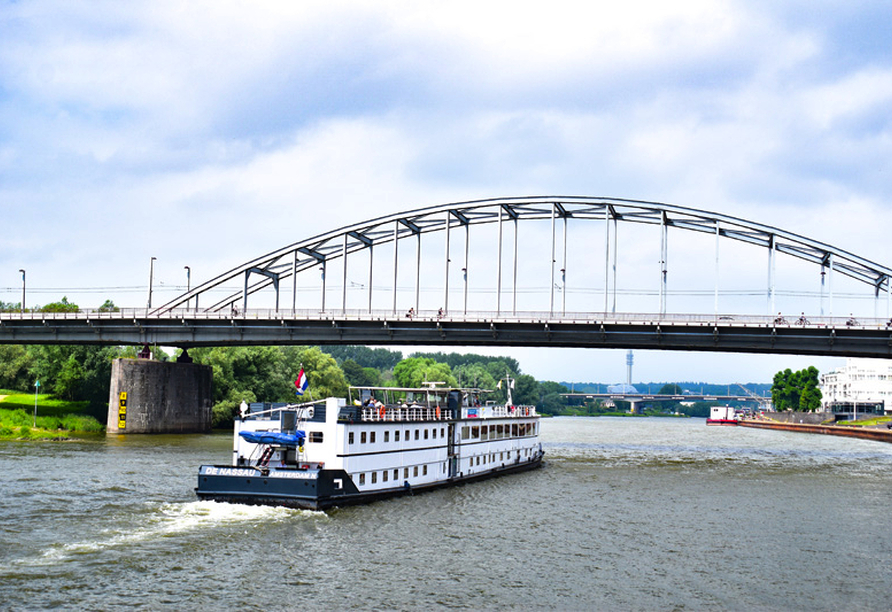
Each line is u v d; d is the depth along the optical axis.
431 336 96.25
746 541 45.06
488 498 56.19
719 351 94.44
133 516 45.78
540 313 92.12
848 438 164.12
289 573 35.72
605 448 110.81
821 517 53.28
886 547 44.44
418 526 45.62
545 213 108.31
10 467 65.69
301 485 47.34
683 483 68.88
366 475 51.12
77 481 58.50
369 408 53.72
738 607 33.25
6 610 30.20
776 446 125.44
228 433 114.50
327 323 98.56
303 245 108.19
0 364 135.38
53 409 116.69
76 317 104.56
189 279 110.88
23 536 40.88
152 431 109.81
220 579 34.56
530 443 78.38
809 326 87.19
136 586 33.34
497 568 37.72
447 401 63.44
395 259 105.88
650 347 93.12
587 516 50.91
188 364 115.06
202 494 48.81
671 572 38.03
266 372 137.00
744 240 104.62
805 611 32.97
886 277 98.38
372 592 33.62
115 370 107.75
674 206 101.69
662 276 100.31
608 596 34.16
